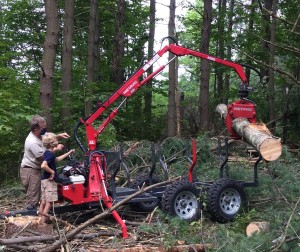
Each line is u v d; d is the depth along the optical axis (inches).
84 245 228.1
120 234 246.2
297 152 466.6
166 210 273.0
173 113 594.6
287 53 537.6
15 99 390.6
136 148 406.0
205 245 220.5
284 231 216.8
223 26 668.1
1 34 585.0
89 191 268.1
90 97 457.4
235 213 286.4
